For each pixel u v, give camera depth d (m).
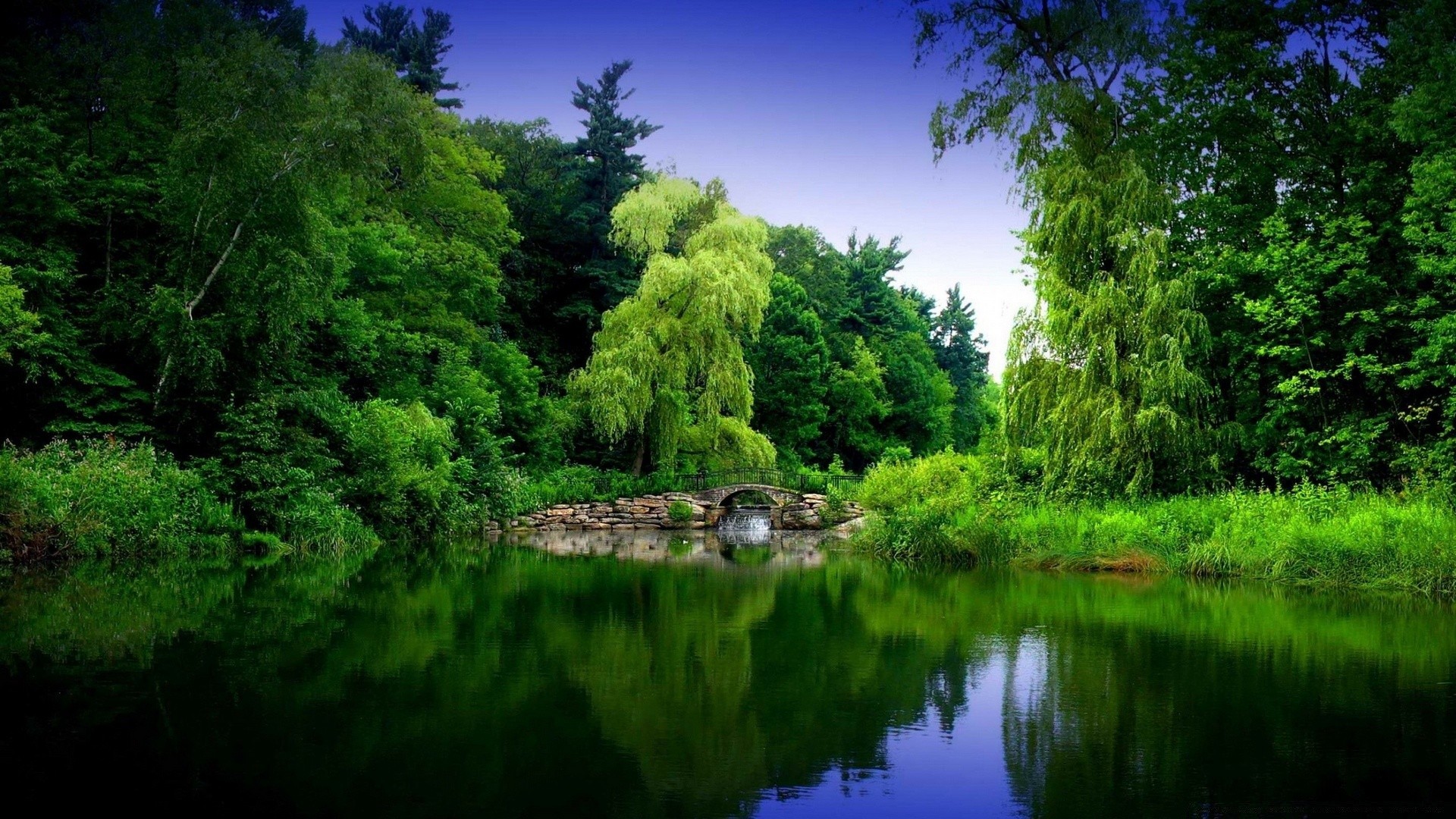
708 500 33.84
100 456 16.22
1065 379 19.14
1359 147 19.75
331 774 5.28
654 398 34.44
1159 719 6.66
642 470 38.19
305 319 20.16
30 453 15.91
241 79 18.98
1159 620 10.91
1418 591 13.11
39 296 17.72
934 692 7.41
